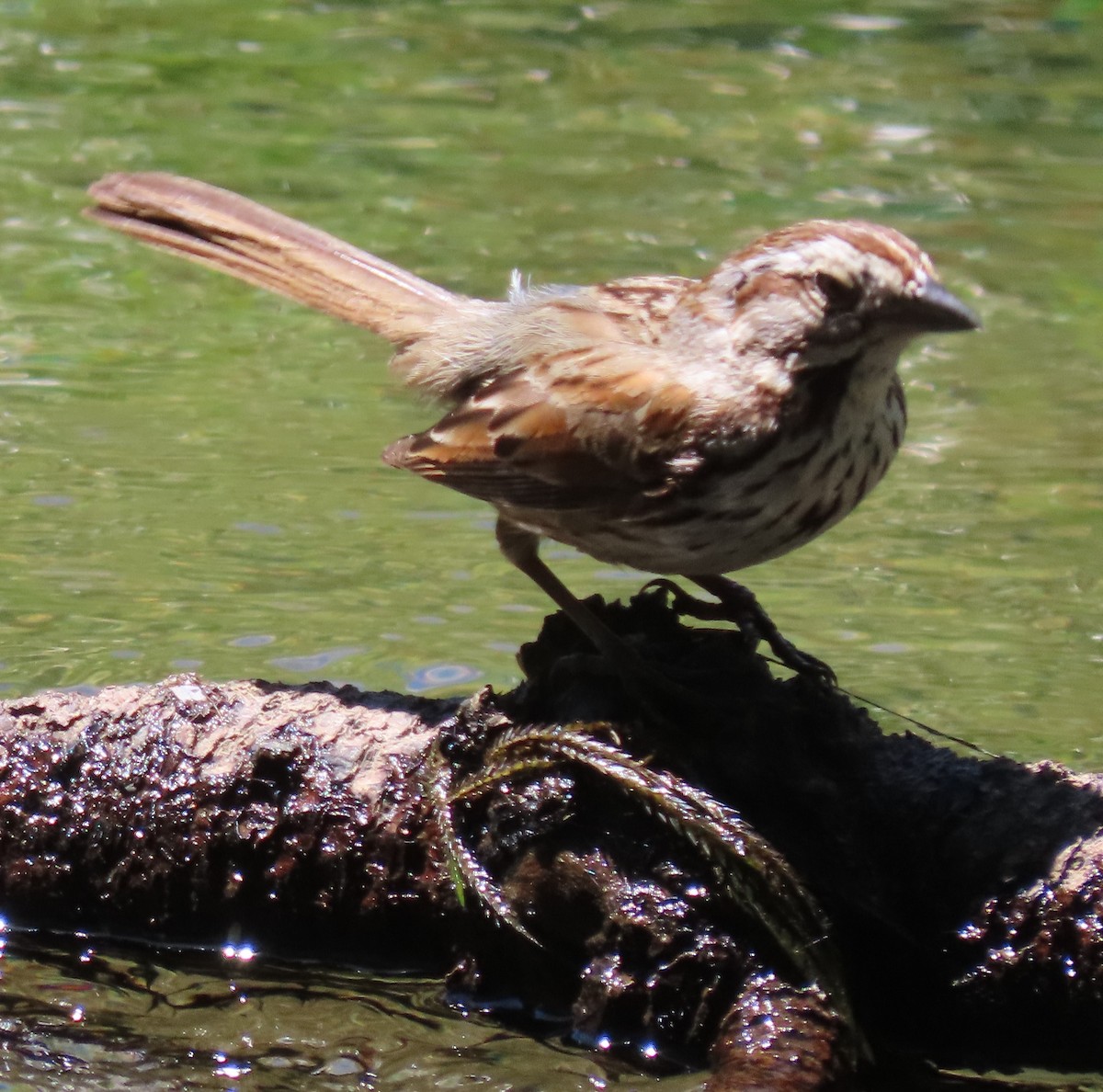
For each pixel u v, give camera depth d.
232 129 20.61
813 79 22.41
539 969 8.22
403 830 8.53
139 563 12.45
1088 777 8.05
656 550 9.20
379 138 20.48
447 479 9.70
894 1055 7.98
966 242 18.20
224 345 16.34
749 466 8.82
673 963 7.80
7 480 13.61
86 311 16.81
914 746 8.25
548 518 9.41
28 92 21.36
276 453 14.27
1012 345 16.44
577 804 8.02
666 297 9.77
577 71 22.64
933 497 13.75
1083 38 23.88
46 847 8.91
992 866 7.85
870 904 7.89
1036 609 12.06
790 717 8.20
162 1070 8.02
